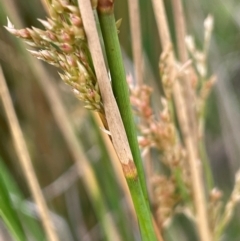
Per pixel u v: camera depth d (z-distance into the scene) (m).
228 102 0.32
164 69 0.18
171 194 0.20
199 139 0.20
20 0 0.24
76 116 0.26
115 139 0.13
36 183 0.19
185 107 0.19
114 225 0.24
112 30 0.12
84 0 0.12
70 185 0.29
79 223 0.30
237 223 0.34
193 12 0.31
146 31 0.26
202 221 0.19
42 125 0.28
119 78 0.13
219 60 0.34
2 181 0.16
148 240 0.14
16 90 0.27
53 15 0.12
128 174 0.13
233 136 0.32
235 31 0.41
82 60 0.12
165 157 0.19
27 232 0.22
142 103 0.18
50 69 0.26
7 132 0.26
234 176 0.33
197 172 0.19
